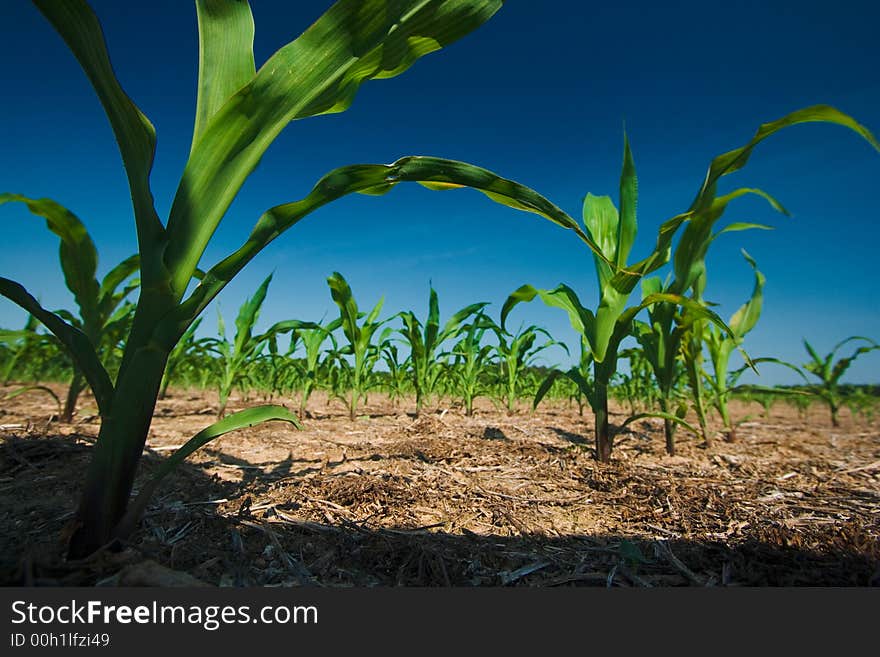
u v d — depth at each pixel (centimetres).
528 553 115
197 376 505
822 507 162
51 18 79
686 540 127
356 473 176
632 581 104
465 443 247
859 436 356
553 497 162
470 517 137
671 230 176
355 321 331
